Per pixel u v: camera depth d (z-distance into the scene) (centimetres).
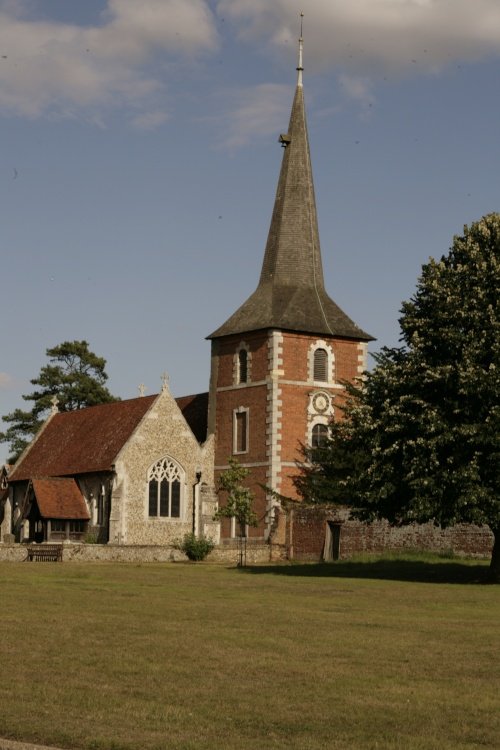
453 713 1484
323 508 5681
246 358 6756
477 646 2067
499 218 4184
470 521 3903
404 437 3984
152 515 6550
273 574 4262
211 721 1420
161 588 3362
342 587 3512
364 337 6812
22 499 7406
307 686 1650
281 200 6988
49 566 4703
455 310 3962
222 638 2125
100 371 9500
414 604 2916
